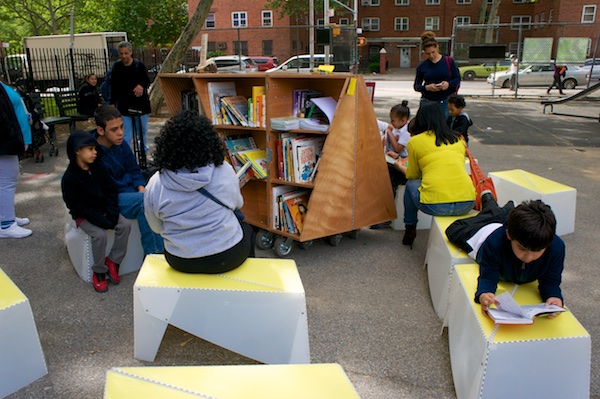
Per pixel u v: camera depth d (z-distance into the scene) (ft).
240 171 14.03
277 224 15.01
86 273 13.26
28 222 17.66
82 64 59.62
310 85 15.71
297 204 14.82
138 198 13.52
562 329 8.27
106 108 13.76
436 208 13.23
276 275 9.99
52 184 22.82
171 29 102.63
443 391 9.20
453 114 18.21
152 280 9.65
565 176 23.95
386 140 18.03
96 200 12.67
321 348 10.43
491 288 8.80
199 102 16.58
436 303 11.84
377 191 15.53
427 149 13.66
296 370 6.99
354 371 9.72
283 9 107.76
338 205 14.69
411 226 15.43
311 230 14.32
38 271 13.99
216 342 9.57
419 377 9.58
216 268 9.80
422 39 21.75
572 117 44.42
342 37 59.67
